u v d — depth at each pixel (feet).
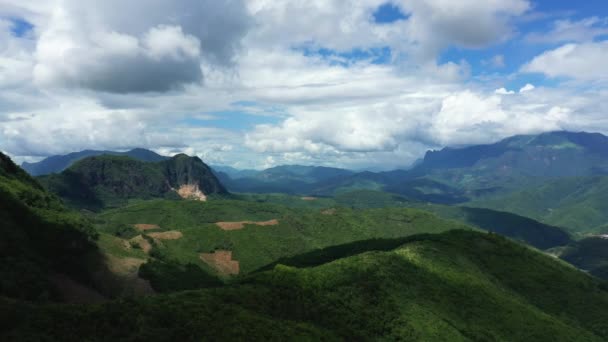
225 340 216.54
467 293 425.28
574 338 397.39
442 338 335.26
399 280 410.72
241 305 279.90
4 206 429.38
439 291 413.80
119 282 461.78
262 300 297.94
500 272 550.36
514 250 624.59
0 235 370.32
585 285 569.64
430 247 531.50
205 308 245.24
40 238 431.02
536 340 381.19
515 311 412.16
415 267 450.30
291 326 260.21
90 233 528.63
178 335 213.66
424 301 386.52
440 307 385.50
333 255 652.89
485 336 358.43
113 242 581.12
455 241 604.49
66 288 388.98
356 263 420.36
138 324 215.72
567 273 598.34
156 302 242.78
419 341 328.70
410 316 354.54
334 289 360.07
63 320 207.31
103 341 200.64
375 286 381.19
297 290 336.29
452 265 489.26
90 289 422.41
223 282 592.19
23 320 204.13
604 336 465.47
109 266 479.82
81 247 471.62
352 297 358.02
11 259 345.92
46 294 332.39
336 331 303.07
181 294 270.87
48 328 199.31
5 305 212.43
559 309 501.56
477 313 396.98
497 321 391.65
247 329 232.12
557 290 536.01
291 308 308.19
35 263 370.94
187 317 229.45
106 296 427.74
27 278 335.88
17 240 380.37
